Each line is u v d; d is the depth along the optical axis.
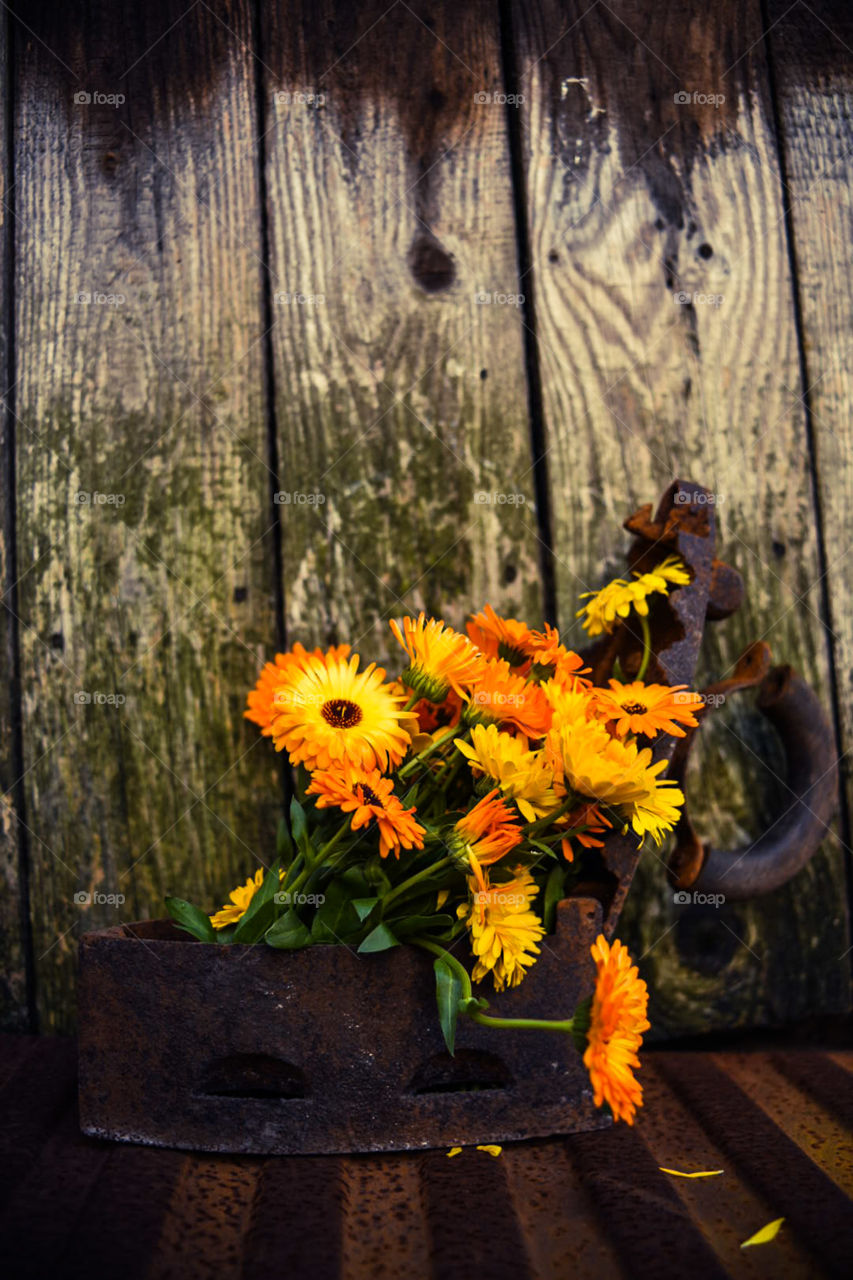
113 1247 0.66
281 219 0.87
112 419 0.87
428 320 0.88
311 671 0.75
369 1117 0.73
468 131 0.88
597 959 0.70
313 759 0.75
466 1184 0.70
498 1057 0.74
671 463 0.88
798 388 0.89
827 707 0.88
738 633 0.88
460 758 0.76
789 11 0.90
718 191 0.89
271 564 0.86
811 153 0.90
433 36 0.88
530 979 0.74
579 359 0.88
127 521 0.87
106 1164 0.71
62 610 0.86
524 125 0.88
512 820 0.75
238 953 0.73
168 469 0.87
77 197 0.87
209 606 0.86
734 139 0.89
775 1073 0.81
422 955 0.73
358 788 0.72
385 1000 0.73
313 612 0.86
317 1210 0.68
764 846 0.84
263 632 0.86
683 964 0.86
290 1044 0.73
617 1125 0.75
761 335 0.89
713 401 0.89
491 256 0.88
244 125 0.88
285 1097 0.74
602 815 0.75
